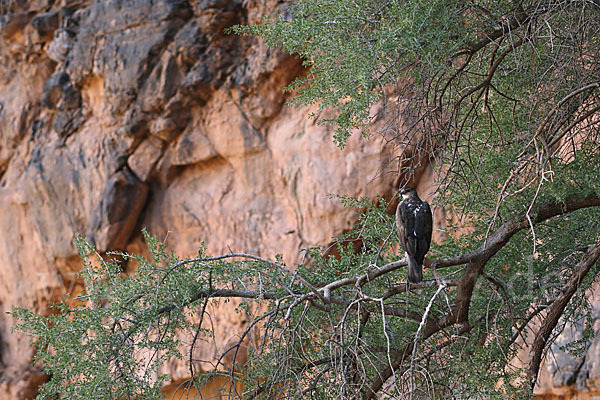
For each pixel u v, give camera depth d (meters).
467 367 8.93
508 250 9.86
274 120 25.09
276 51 24.02
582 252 10.16
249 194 25.47
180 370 21.98
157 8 25.64
